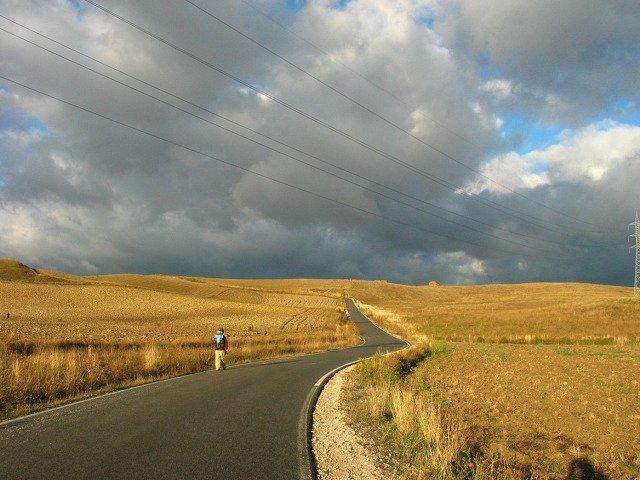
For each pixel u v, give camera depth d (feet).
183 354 70.08
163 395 39.78
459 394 48.60
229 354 82.53
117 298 318.86
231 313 272.51
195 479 19.22
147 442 24.39
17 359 44.19
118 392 41.55
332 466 22.21
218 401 37.14
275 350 102.22
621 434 35.60
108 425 28.14
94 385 45.11
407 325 204.13
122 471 19.90
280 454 23.11
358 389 47.55
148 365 57.82
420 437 26.22
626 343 121.60
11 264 570.46
